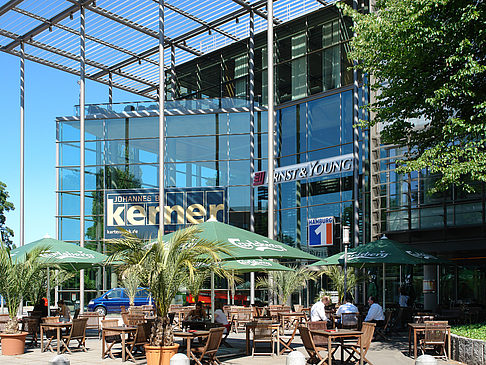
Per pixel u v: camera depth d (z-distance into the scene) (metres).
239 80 35.12
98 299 31.19
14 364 12.52
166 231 33.81
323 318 14.84
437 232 23.16
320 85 30.23
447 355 13.09
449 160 14.48
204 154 34.06
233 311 20.75
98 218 34.53
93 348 15.50
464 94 14.23
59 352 14.45
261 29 34.53
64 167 34.88
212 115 34.28
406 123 15.80
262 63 33.50
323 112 29.92
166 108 34.75
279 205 31.33
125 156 34.94
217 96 36.22
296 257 13.44
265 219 31.89
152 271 11.09
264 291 30.45
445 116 15.15
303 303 29.27
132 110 35.09
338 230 28.22
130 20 33.53
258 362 12.56
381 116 15.71
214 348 11.88
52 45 36.75
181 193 34.00
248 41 34.81
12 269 14.50
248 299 30.73
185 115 34.59
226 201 33.28
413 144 16.23
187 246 11.59
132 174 34.66
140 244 11.42
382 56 14.86
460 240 22.25
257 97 33.50
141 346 14.16
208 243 11.49
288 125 31.72
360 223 27.14
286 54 32.34
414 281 24.78
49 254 16.14
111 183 34.72
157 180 34.34
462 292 23.05
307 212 29.84
